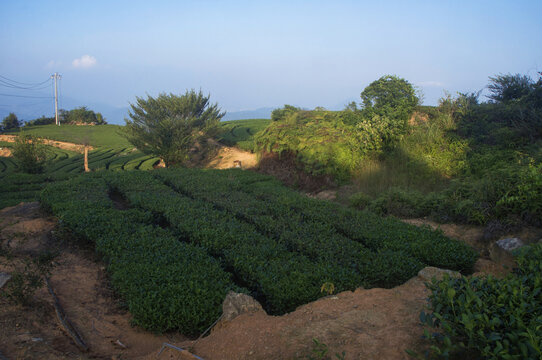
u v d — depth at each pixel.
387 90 18.05
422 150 14.93
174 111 28.17
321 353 3.50
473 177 12.16
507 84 17.31
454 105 17.06
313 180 17.28
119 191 15.07
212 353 4.06
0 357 4.09
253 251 7.65
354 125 18.44
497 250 7.43
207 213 10.79
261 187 16.00
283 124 21.69
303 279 6.18
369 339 3.77
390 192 12.21
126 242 8.29
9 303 5.49
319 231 9.27
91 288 6.82
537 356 2.81
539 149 11.42
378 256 7.41
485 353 2.98
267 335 4.17
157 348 4.93
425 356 3.29
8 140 54.28
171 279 6.20
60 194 13.27
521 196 8.65
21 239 9.21
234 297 5.15
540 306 3.52
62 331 5.07
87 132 61.03
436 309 3.66
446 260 7.33
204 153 32.22
